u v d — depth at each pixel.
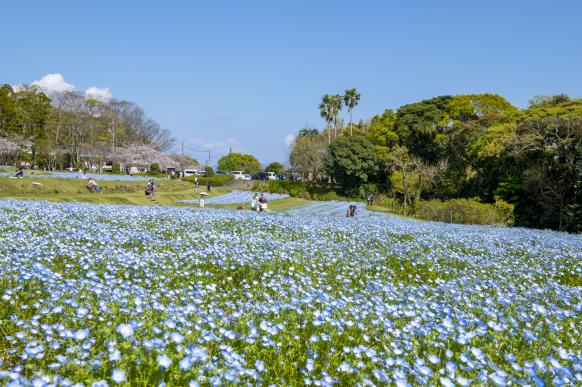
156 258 9.59
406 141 66.31
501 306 7.59
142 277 8.23
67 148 85.56
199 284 8.01
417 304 7.01
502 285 9.30
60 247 9.61
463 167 51.41
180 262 9.49
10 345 4.91
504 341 5.54
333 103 76.81
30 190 38.81
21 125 78.06
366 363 4.96
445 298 7.64
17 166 74.06
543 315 6.86
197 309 6.05
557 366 4.57
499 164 41.97
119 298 6.15
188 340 4.86
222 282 8.61
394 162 58.09
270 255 10.71
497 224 34.66
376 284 8.43
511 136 37.72
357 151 59.75
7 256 8.05
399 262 11.78
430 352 5.04
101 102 95.75
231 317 5.97
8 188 37.53
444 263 11.77
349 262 10.82
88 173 72.44
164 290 6.98
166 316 5.55
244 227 16.80
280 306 6.37
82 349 4.40
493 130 42.41
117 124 96.56
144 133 103.06
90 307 5.64
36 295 6.26
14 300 5.90
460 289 8.59
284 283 8.10
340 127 87.62
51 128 84.81
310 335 5.68
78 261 8.80
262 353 5.07
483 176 47.84
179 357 4.25
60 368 3.96
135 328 4.81
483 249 14.40
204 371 4.08
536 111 39.22
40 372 3.76
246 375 4.31
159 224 16.02
